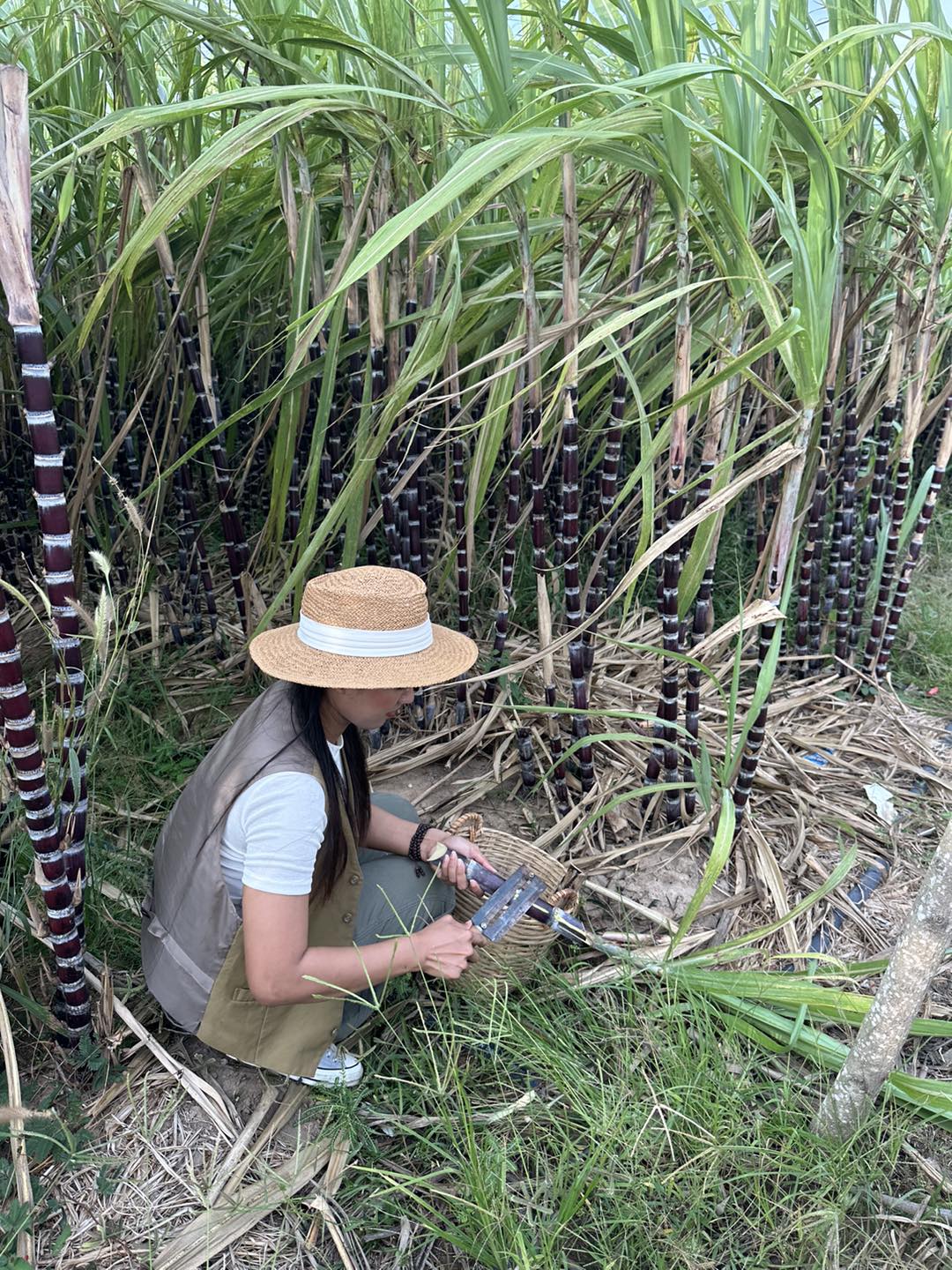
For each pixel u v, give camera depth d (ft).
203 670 10.11
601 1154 4.94
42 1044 5.73
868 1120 5.16
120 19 6.92
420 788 8.60
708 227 6.96
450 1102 5.47
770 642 7.25
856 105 7.73
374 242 4.65
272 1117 5.46
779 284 8.29
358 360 8.23
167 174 8.40
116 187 9.09
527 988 6.15
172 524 12.21
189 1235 4.84
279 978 4.90
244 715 5.27
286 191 7.14
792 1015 5.94
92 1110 5.40
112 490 9.96
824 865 7.72
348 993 5.18
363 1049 5.87
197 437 11.22
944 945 4.34
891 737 9.63
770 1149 5.18
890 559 9.86
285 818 4.75
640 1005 5.89
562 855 7.72
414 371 6.74
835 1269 4.68
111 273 5.23
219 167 5.30
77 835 5.17
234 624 10.85
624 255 8.13
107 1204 4.97
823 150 5.65
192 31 7.18
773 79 6.06
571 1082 5.46
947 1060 5.97
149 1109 5.47
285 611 10.78
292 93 5.41
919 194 8.01
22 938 5.97
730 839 5.77
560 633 10.44
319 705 5.08
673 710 7.44
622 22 8.34
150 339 10.00
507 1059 5.73
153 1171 5.15
